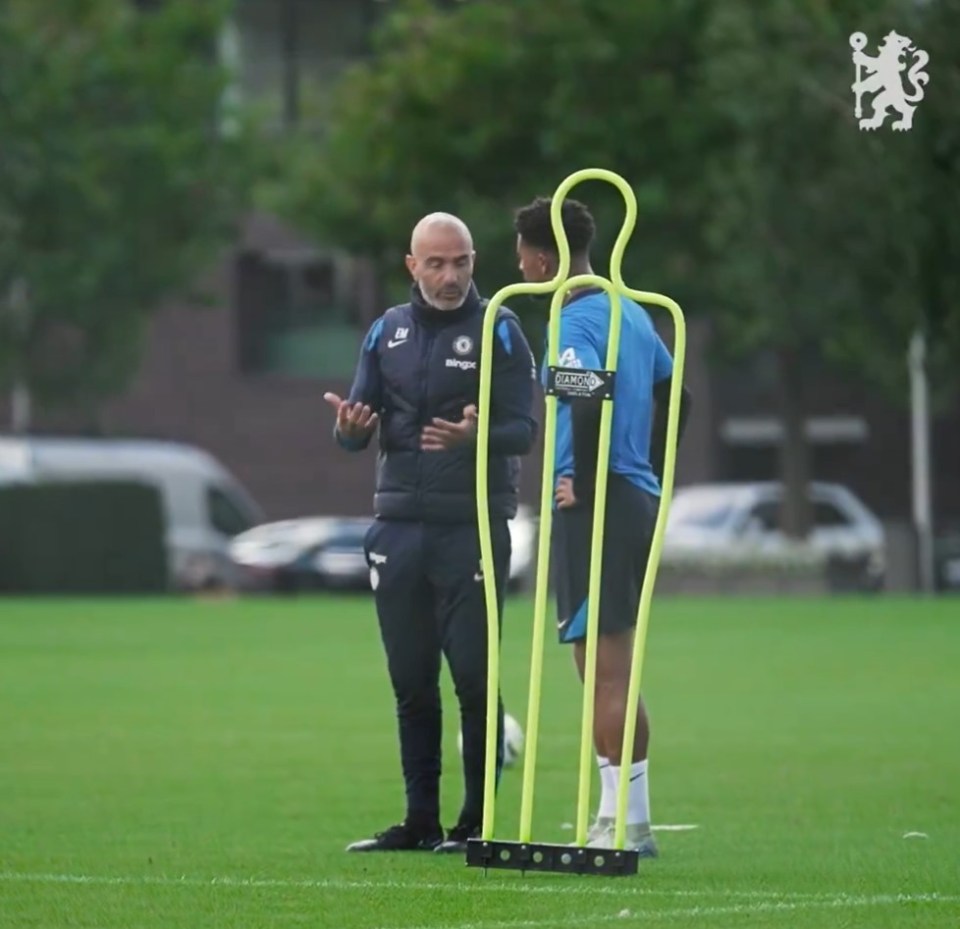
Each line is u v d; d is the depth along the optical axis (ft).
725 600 401.08
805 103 352.90
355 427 114.93
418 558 116.88
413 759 118.52
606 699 113.60
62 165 508.12
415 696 118.42
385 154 467.93
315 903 97.35
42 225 516.73
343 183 484.74
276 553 540.11
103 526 461.78
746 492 481.05
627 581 112.47
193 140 524.52
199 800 142.10
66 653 275.80
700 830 127.24
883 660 260.21
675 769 159.84
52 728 188.96
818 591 434.71
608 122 444.96
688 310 463.01
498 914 93.81
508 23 459.73
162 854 116.26
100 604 398.01
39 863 112.47
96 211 515.50
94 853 116.67
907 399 528.63
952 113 243.40
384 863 111.65
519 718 195.62
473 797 118.01
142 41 533.14
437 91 461.37
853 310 386.93
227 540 529.45
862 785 150.20
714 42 372.58
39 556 457.68
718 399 653.30
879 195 294.25
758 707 207.31
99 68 516.73
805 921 91.56
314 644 290.76
